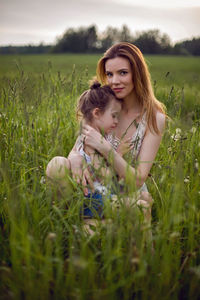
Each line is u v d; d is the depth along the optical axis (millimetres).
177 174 1836
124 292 1608
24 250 1514
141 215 1866
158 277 1703
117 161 2158
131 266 1699
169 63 41094
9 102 3078
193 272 1659
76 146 2543
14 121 2867
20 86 2918
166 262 1675
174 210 1762
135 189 1784
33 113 2924
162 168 2354
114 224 1728
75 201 2131
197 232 1913
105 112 2359
